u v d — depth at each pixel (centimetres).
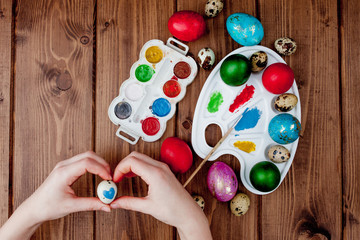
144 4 63
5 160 63
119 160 63
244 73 58
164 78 63
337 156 65
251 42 60
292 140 60
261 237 64
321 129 65
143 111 62
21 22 63
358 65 65
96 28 63
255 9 64
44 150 63
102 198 55
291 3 65
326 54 65
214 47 64
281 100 60
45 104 63
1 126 63
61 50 63
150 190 54
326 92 65
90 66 63
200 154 62
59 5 63
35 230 59
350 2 65
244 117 63
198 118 62
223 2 64
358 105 65
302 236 64
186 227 54
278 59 63
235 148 63
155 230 63
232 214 63
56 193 54
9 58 63
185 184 60
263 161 61
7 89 63
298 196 65
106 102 63
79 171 55
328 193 65
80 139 63
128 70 63
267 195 64
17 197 62
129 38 63
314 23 65
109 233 63
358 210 65
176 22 59
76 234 63
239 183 64
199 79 63
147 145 63
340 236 65
